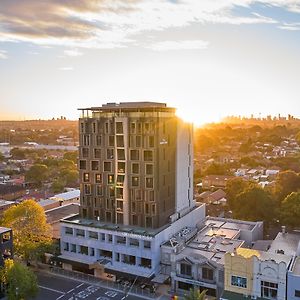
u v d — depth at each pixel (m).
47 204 145.25
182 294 83.25
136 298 83.81
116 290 87.81
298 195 117.25
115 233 96.25
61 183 199.38
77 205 142.00
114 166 102.88
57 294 85.94
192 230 104.81
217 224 110.62
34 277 78.38
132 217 100.94
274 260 72.31
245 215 121.50
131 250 93.94
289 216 115.75
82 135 107.44
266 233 120.94
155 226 97.81
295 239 93.94
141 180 99.31
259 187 126.62
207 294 80.69
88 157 106.81
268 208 120.06
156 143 96.94
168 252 91.94
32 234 100.12
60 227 106.94
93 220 106.38
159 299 82.88
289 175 147.62
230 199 143.12
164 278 87.31
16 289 74.44
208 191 183.62
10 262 79.19
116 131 102.06
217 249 89.12
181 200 111.56
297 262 76.94
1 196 178.25
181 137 110.81
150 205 98.38
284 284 70.38
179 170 109.62
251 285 73.31
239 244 92.00
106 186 104.38
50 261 103.56
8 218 101.44
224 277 76.69
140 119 98.62
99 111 108.12
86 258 99.75
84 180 107.94
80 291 87.50
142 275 88.50
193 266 82.38
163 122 100.44
